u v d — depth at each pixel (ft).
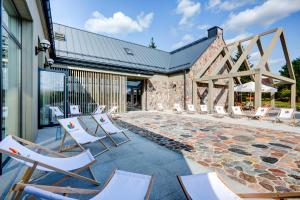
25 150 7.75
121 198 5.55
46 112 23.54
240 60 37.68
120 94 43.04
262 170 10.32
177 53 62.28
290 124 26.55
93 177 8.98
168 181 8.99
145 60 53.88
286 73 96.73
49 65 31.37
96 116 17.44
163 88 53.62
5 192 7.57
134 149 14.33
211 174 6.79
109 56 46.29
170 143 16.15
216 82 51.96
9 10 12.45
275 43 37.40
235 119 32.07
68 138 17.42
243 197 5.71
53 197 3.23
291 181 9.00
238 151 13.75
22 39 15.14
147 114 40.29
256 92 32.53
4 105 11.38
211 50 51.57
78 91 36.78
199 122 28.63
